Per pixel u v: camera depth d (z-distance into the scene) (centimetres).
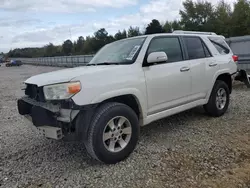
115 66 379
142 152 387
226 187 287
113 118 348
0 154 413
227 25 4800
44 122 339
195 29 5184
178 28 5422
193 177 310
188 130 476
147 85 395
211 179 304
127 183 305
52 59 4266
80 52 7425
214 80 527
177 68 445
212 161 349
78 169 347
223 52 577
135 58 400
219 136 439
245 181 297
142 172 329
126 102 395
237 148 387
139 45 420
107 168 344
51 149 424
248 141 413
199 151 383
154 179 310
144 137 451
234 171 320
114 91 351
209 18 5188
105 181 312
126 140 368
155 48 428
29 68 3972
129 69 380
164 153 381
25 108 383
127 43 452
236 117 543
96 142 334
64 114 331
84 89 326
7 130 546
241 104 652
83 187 303
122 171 334
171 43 459
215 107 536
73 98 318
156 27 5362
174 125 509
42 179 326
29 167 362
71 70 391
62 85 323
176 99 448
